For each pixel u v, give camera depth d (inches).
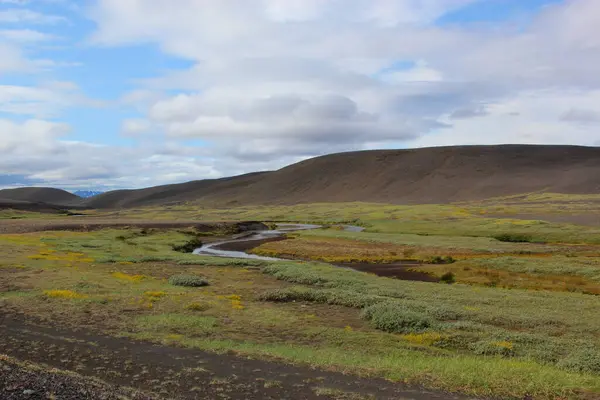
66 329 863.7
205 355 730.2
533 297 1497.3
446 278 2089.1
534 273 2074.3
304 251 3095.5
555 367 770.8
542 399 581.0
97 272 1744.6
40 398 466.9
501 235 3745.1
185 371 641.6
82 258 2166.6
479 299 1437.0
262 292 1515.7
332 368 681.0
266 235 4776.1
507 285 1892.2
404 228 4660.4
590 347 911.0
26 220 5438.0
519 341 941.8
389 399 557.6
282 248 3277.6
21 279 1427.2
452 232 4133.9
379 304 1251.8
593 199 7470.5
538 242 3476.9
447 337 958.4
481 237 3678.6
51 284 1353.3
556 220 4852.4
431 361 749.3
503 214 5930.1
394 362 731.4
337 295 1414.9
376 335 966.4
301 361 713.6
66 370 610.5
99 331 861.8
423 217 5935.0
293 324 1037.8
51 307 1046.4
